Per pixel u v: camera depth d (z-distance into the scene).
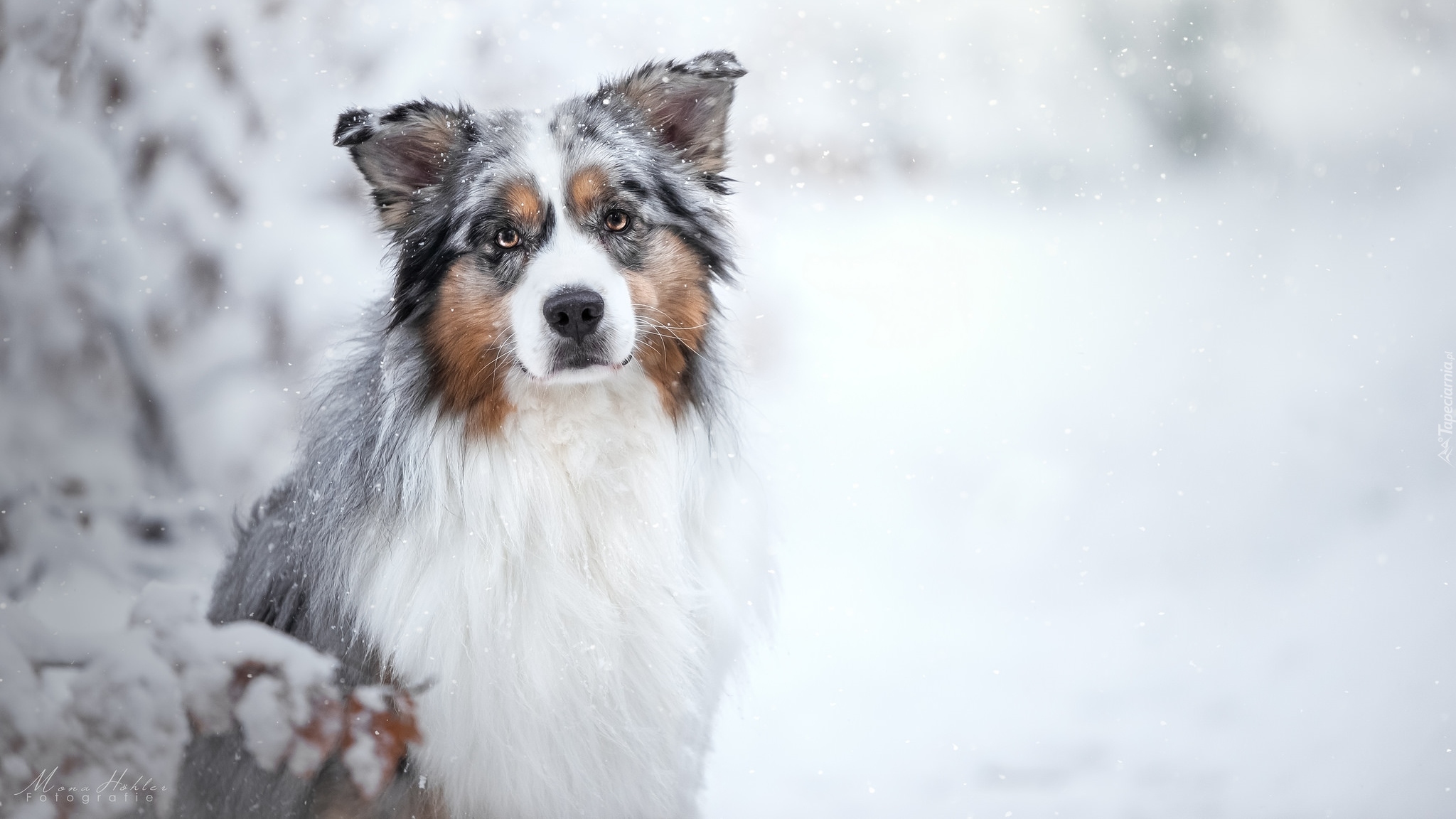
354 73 6.56
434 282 3.80
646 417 3.85
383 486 3.73
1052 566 6.44
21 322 5.77
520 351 3.62
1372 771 4.48
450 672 3.63
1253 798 4.35
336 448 3.85
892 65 11.23
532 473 3.75
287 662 3.50
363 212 6.27
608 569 3.81
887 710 5.10
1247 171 11.98
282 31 6.39
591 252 3.72
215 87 6.16
